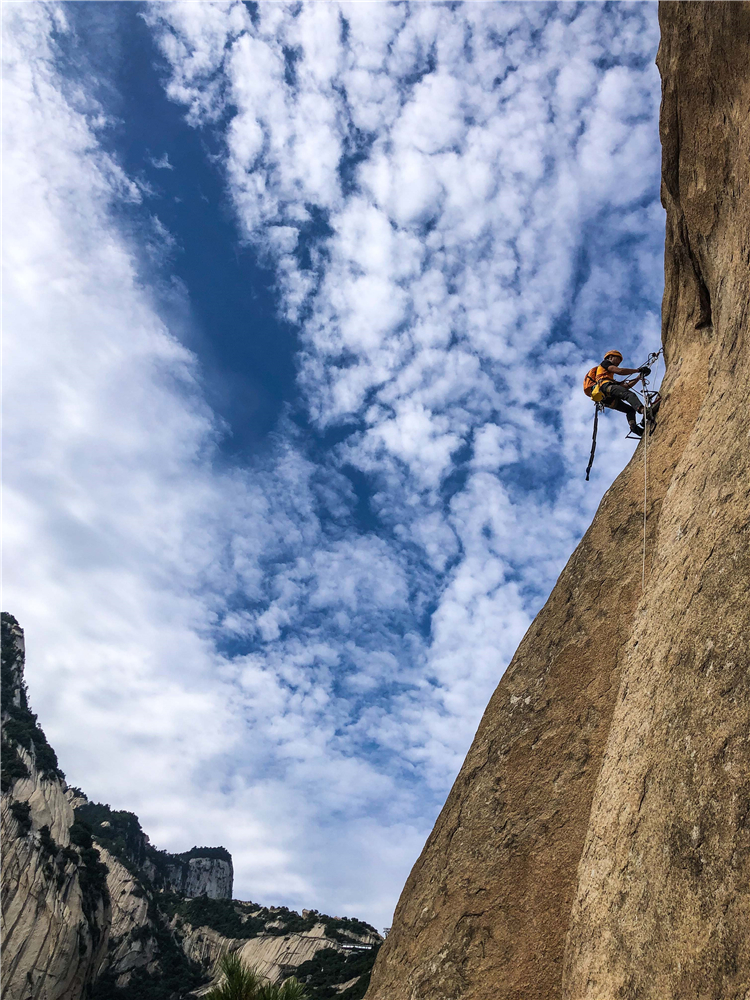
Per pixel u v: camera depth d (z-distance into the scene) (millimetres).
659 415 7918
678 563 5086
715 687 3855
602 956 4145
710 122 6766
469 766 7332
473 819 6711
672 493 6047
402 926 6930
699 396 7434
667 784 3984
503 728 7172
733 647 3844
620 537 7426
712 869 3359
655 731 4371
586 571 7586
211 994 13773
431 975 5949
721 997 3031
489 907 5941
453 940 6004
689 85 7086
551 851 5844
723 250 6375
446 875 6566
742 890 3117
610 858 4457
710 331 7816
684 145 7309
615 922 4105
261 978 14133
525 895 5777
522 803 6379
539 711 6902
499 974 5508
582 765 6113
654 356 9133
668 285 8906
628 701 5145
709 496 4914
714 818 3469
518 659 7805
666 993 3395
